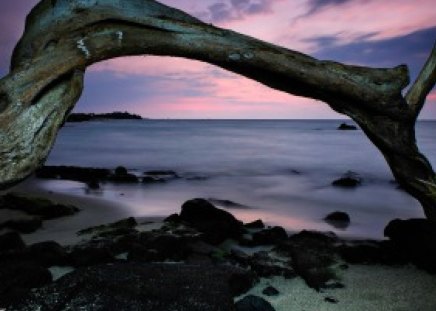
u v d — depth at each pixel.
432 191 5.43
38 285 5.86
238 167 29.95
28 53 4.25
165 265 6.10
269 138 74.12
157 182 22.31
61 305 4.89
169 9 4.93
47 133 4.02
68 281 5.48
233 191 19.62
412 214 14.24
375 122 5.43
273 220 13.01
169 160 34.97
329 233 10.59
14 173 3.82
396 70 5.22
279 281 6.54
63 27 4.34
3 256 6.89
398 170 5.60
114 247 7.93
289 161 33.94
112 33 4.54
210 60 5.06
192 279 5.64
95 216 12.62
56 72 4.17
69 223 11.35
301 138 74.56
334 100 5.42
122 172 24.08
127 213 13.47
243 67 5.16
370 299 5.87
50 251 7.13
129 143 57.12
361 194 18.61
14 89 3.97
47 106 4.07
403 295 6.01
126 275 5.66
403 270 7.05
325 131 114.69
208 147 50.34
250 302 5.29
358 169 28.44
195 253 7.56
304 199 17.38
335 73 5.14
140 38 4.68
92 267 5.94
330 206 15.73
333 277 6.64
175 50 4.88
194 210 10.81
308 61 5.14
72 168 23.75
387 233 8.00
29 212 11.96
